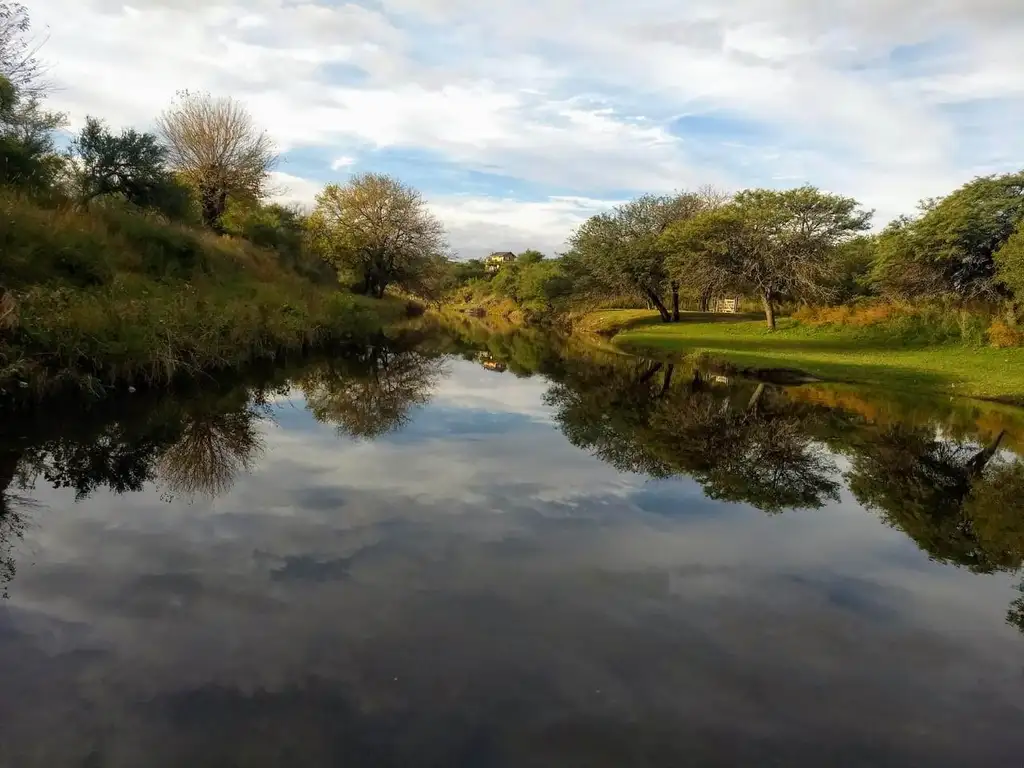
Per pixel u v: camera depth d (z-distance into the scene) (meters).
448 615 4.91
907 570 6.29
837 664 4.53
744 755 3.54
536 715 3.75
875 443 12.27
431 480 8.57
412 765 3.29
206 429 10.79
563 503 7.90
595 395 17.75
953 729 3.86
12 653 4.14
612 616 5.05
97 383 11.02
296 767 3.24
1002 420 14.68
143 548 5.89
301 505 7.27
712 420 14.38
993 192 26.80
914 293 30.34
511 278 82.62
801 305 39.91
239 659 4.18
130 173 23.17
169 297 16.41
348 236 40.47
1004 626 5.20
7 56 17.58
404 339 33.62
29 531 6.19
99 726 3.48
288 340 19.84
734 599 5.48
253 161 32.28
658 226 44.78
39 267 14.45
